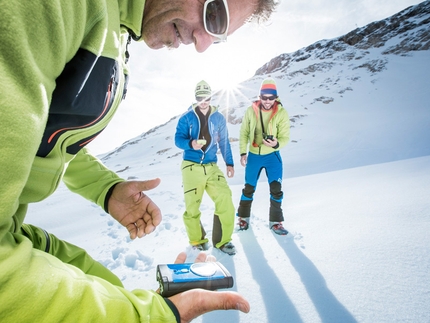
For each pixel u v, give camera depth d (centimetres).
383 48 7200
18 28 37
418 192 319
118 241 307
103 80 66
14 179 38
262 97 317
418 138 2178
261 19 99
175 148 4800
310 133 3116
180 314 56
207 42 92
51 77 47
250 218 369
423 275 162
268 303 165
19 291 37
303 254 227
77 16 50
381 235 227
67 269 47
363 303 149
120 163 4778
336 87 5344
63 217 429
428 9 7981
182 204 511
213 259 92
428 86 4281
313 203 383
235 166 1723
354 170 661
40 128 42
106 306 46
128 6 74
